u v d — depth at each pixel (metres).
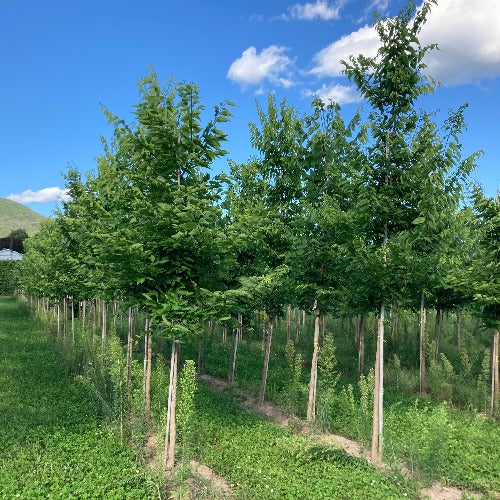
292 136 10.77
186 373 6.39
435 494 6.25
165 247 6.19
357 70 7.77
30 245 25.89
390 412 9.00
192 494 5.59
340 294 8.58
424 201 6.79
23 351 15.84
